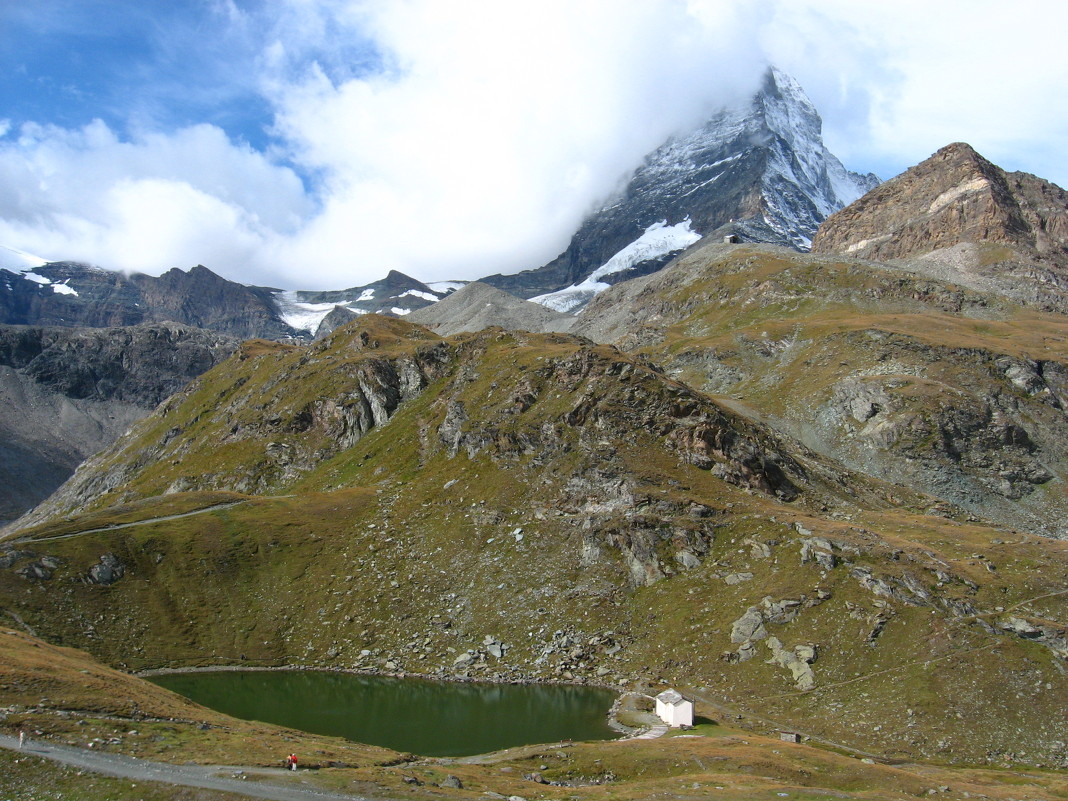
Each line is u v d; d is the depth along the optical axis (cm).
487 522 19925
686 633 15725
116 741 8650
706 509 18525
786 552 16800
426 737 12269
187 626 17700
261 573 19462
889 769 10425
